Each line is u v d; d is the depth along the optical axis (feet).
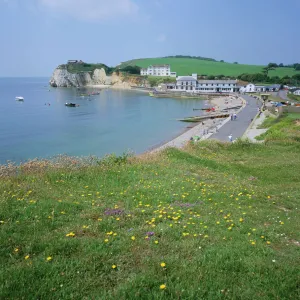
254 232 28.68
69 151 150.82
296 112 232.53
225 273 20.77
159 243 24.44
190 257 22.75
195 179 50.11
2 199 32.17
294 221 33.01
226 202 38.68
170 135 189.37
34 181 42.65
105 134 195.42
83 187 41.47
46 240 23.89
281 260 23.11
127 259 21.83
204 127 204.54
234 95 454.40
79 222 28.32
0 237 23.71
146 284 18.85
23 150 152.66
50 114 292.40
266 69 648.79
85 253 22.30
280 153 83.20
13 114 292.20
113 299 17.37
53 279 18.85
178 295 18.02
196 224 29.48
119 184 43.50
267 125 181.47
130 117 273.54
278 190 46.96
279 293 18.99
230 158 77.51
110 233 25.71
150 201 36.50
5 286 17.67
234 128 184.14
